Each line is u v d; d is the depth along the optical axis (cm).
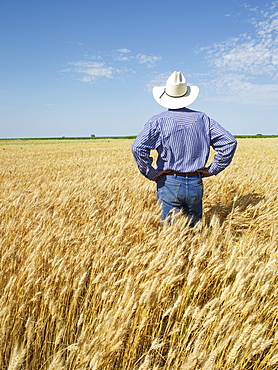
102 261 248
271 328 187
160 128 285
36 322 198
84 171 1060
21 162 1645
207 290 235
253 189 550
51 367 150
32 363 178
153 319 205
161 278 214
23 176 992
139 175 843
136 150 286
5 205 432
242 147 2978
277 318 198
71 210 404
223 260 265
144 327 190
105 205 429
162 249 234
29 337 164
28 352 182
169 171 300
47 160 1798
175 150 285
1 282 234
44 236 279
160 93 312
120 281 201
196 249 280
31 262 226
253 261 219
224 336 173
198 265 242
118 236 281
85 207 431
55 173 1054
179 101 294
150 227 334
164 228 295
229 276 231
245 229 395
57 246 271
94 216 385
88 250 265
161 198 317
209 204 485
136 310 191
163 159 295
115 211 425
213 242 278
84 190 524
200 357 145
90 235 297
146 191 507
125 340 183
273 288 216
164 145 287
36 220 358
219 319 184
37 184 757
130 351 178
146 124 295
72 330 200
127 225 314
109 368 168
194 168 290
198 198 310
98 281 215
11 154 2503
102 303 212
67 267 246
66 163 1527
